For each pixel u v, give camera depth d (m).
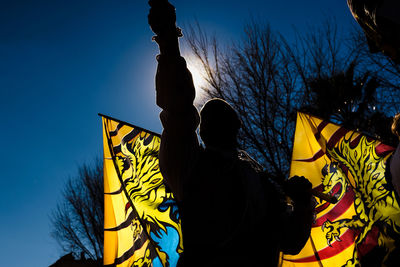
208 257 1.49
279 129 13.45
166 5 1.52
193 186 1.56
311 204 1.78
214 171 1.57
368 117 11.56
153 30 1.52
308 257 2.71
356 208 2.73
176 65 1.49
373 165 2.74
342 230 2.73
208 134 1.67
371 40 1.72
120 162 2.55
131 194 2.42
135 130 2.59
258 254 1.54
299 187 1.74
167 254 2.24
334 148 2.92
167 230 2.27
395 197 2.60
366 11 1.58
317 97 12.79
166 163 1.54
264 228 1.58
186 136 1.52
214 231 1.52
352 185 2.79
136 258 2.42
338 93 12.09
